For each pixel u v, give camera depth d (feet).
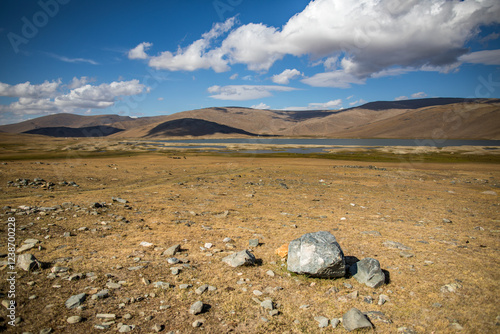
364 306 25.13
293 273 31.37
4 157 219.20
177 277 29.63
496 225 55.47
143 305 24.06
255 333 21.06
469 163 226.38
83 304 23.40
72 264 31.14
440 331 21.48
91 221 49.55
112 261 32.83
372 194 94.53
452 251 39.34
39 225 45.24
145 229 47.06
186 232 46.62
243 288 27.78
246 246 40.63
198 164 183.73
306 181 122.83
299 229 50.19
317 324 22.50
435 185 116.47
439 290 27.91
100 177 110.63
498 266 33.94
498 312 23.98
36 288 25.48
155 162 189.98
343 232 48.62
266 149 506.89
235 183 111.45
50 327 20.04
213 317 22.81
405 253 37.55
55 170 120.06
